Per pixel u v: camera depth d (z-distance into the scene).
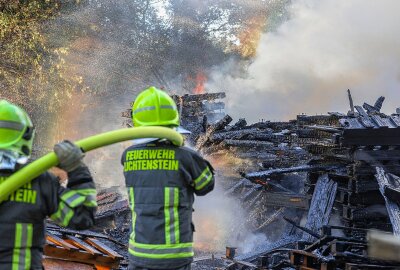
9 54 21.06
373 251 4.58
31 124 2.79
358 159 9.03
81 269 5.35
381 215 9.17
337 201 9.90
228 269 8.77
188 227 3.33
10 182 2.56
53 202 2.67
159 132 2.99
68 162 2.62
